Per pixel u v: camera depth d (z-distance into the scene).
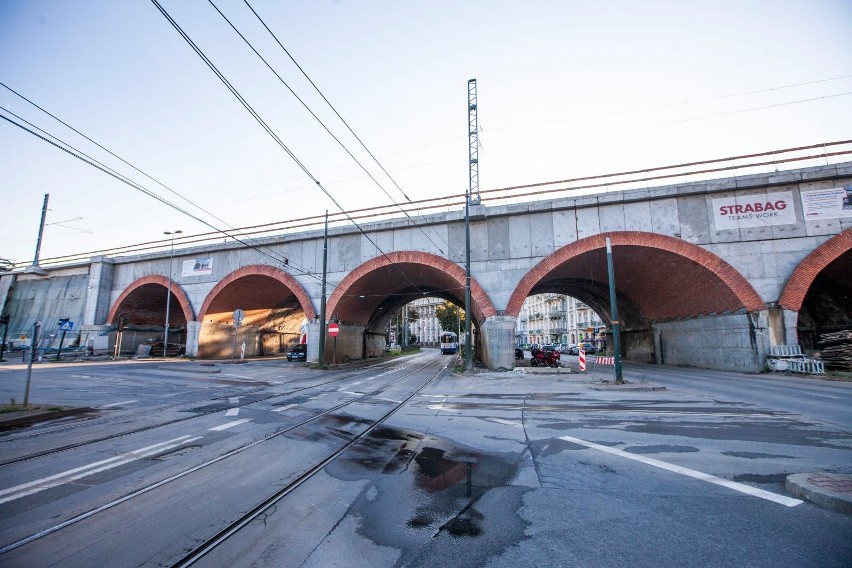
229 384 15.77
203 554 3.29
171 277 30.77
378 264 24.95
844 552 3.15
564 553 3.22
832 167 18.62
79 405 10.37
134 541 3.52
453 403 11.45
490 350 21.72
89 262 33.19
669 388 14.05
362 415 9.60
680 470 5.27
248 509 4.18
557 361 26.22
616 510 4.06
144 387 14.31
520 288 21.80
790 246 18.86
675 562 3.06
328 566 3.09
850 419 8.47
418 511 4.11
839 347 19.41
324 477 5.20
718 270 19.36
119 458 6.02
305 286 26.73
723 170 19.86
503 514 4.01
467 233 21.42
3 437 7.23
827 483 4.38
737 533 3.51
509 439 7.11
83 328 31.86
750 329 19.05
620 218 21.00
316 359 26.09
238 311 24.28
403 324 71.44
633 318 32.12
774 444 6.48
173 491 4.71
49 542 3.50
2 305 36.81
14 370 20.00
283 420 8.91
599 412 9.63
